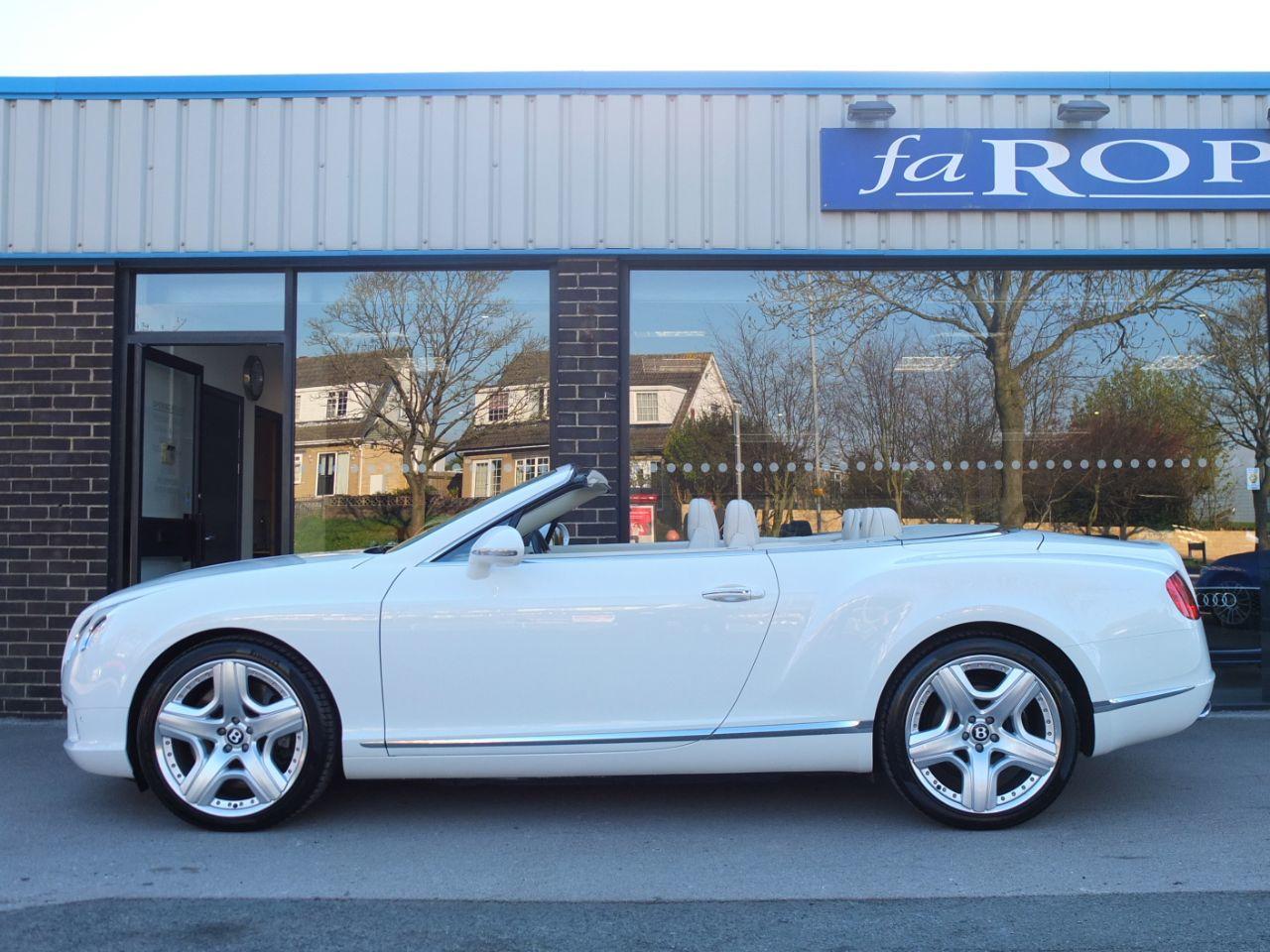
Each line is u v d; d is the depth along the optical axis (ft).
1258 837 14.08
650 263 23.53
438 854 13.61
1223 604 24.07
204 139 23.00
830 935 11.02
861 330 24.30
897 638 13.98
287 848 13.82
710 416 23.79
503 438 23.76
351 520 23.93
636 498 23.38
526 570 14.29
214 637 14.28
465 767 13.98
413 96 23.08
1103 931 11.04
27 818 15.16
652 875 12.84
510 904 11.93
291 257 23.11
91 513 22.76
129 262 23.24
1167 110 23.17
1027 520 24.38
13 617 22.62
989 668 14.11
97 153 22.94
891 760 14.03
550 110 23.08
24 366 23.00
